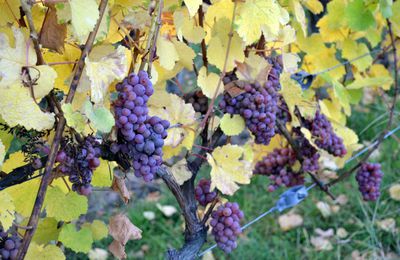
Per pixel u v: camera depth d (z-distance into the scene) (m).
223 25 0.95
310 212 2.08
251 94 0.95
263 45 1.03
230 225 0.96
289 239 2.01
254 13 0.90
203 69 0.97
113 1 0.81
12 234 0.78
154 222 2.09
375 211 1.92
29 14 0.69
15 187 0.87
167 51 0.87
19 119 0.69
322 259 1.90
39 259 0.83
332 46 1.40
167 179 0.93
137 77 0.76
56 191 0.89
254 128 0.97
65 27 0.75
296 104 1.14
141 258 1.95
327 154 1.34
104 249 1.97
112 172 0.92
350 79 1.54
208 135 1.04
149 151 0.76
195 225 0.98
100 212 2.12
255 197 2.15
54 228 0.94
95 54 0.79
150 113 0.91
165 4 0.91
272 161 1.31
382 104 2.38
